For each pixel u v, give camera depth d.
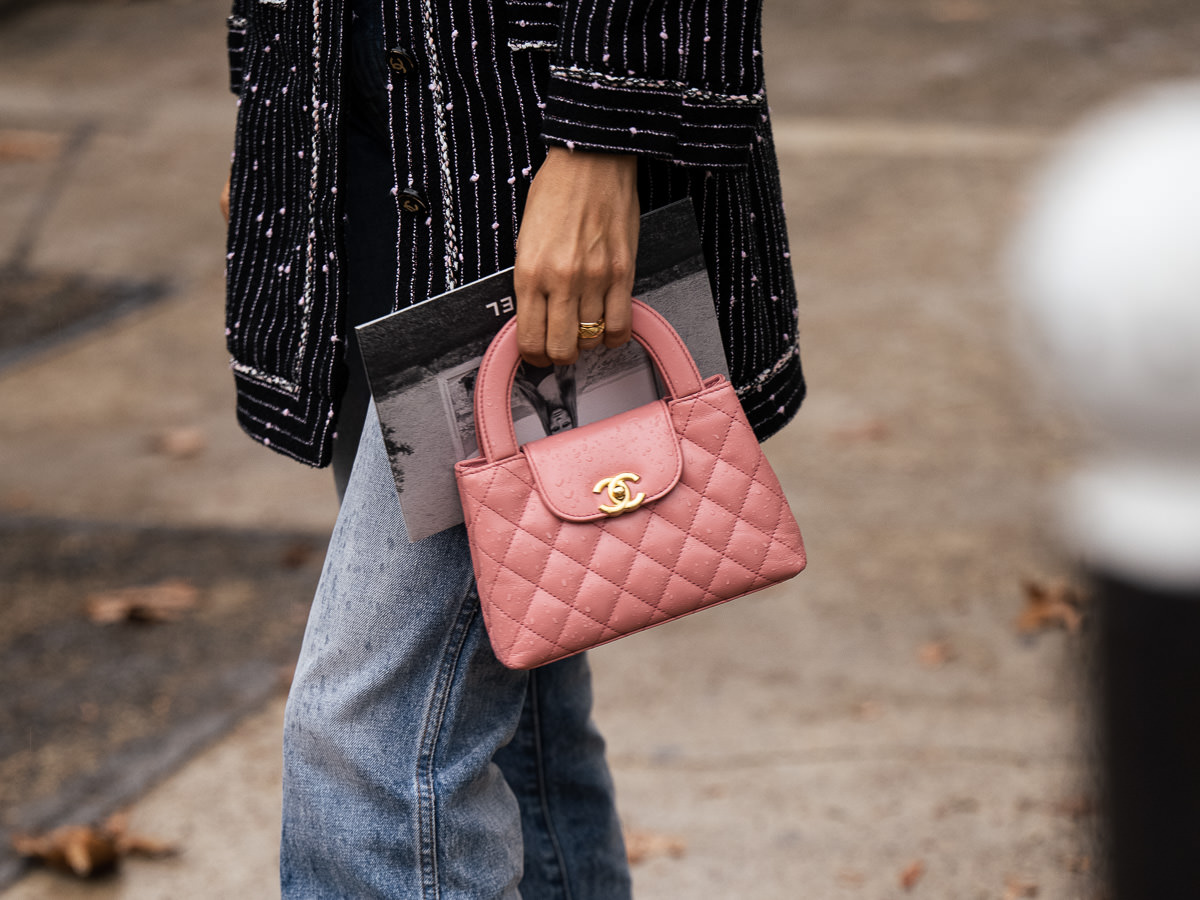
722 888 2.16
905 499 3.52
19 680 2.82
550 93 1.16
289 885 1.41
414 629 1.32
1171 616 0.53
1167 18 8.64
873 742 2.55
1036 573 3.13
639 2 1.14
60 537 3.44
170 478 3.79
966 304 4.77
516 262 1.18
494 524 1.23
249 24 1.46
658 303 1.28
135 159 6.84
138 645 2.95
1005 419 3.92
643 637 2.98
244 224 1.44
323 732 1.33
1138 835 0.64
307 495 3.68
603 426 1.27
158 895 2.19
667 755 2.54
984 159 6.27
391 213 1.33
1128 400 0.44
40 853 2.25
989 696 2.68
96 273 5.45
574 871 1.64
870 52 8.28
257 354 1.41
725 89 1.20
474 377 1.25
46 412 4.24
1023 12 9.02
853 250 5.33
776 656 2.87
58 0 10.39
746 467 1.28
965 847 2.23
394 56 1.25
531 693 1.58
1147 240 0.43
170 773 2.51
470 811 1.36
